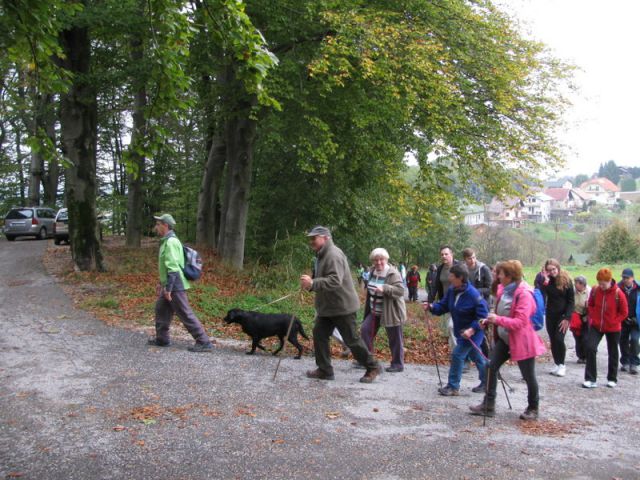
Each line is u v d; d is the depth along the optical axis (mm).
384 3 14391
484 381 6949
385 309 7871
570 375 8922
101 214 28531
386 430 5316
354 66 13711
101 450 4547
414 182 18672
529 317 5789
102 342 8281
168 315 8180
